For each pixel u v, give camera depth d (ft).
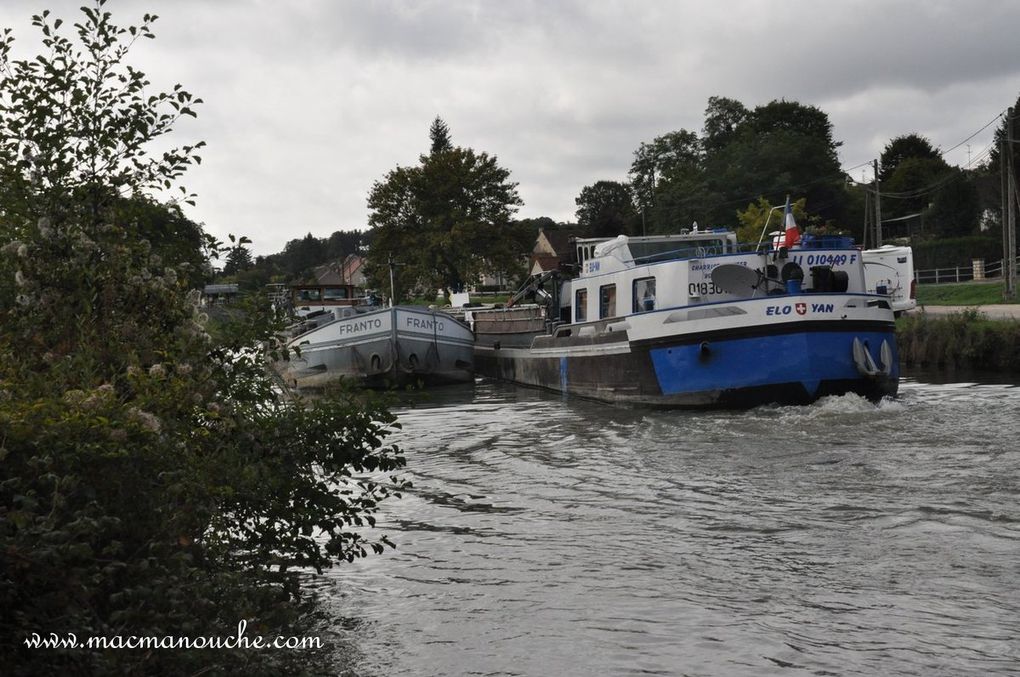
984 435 46.09
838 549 27.35
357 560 27.50
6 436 14.49
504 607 23.03
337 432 22.11
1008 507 31.55
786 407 57.67
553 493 37.11
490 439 53.21
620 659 19.56
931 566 25.35
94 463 15.57
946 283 185.98
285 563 20.06
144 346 19.98
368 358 86.53
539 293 101.24
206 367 20.34
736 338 58.49
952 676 18.33
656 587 24.41
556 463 44.14
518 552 28.27
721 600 23.18
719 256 63.62
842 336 57.41
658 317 61.87
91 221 21.22
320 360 88.12
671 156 308.60
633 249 74.54
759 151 263.29
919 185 278.26
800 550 27.43
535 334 100.07
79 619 14.55
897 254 106.83
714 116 309.01
